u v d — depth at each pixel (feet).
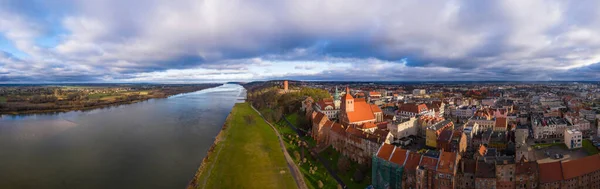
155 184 540.11
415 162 442.91
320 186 509.76
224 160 642.63
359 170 536.42
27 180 558.97
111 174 586.04
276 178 553.64
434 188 416.46
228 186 521.24
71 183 545.03
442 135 587.68
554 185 397.80
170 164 642.63
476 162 410.52
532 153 521.65
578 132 623.77
